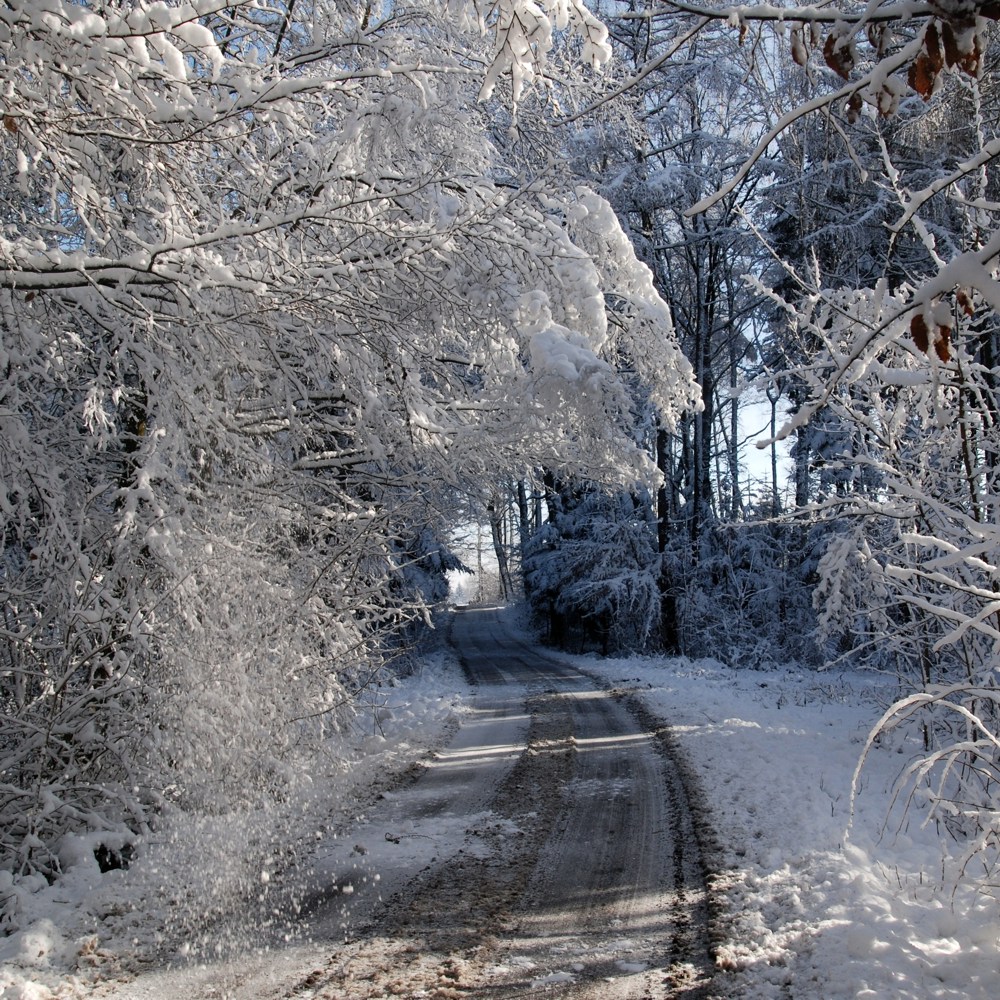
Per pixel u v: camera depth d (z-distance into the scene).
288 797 8.27
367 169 6.87
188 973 4.77
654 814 7.82
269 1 7.83
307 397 7.20
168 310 6.21
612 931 5.16
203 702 6.64
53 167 5.18
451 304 7.11
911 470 7.34
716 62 19.58
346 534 8.80
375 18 8.39
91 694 6.44
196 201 6.16
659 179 20.41
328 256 6.25
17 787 6.54
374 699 14.00
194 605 6.60
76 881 6.12
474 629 43.91
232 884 6.21
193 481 7.36
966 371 6.09
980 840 4.46
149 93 5.29
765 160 18.53
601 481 8.92
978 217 5.71
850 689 15.90
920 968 4.15
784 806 7.64
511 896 5.83
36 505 6.94
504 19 3.49
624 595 25.84
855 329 7.13
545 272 7.29
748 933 4.93
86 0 5.38
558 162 6.80
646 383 9.41
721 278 25.80
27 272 5.45
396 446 8.25
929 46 2.24
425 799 8.69
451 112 7.12
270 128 6.75
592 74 8.27
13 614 6.81
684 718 13.17
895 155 12.22
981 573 6.79
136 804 6.78
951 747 4.41
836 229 16.06
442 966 4.74
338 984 4.56
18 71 4.80
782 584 25.11
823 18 2.43
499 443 8.23
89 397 5.86
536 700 16.23
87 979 4.70
